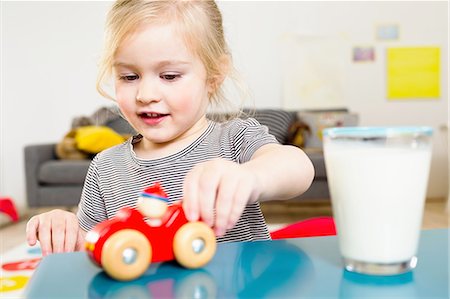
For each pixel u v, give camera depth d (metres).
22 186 3.86
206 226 0.37
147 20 0.61
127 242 0.34
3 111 3.85
